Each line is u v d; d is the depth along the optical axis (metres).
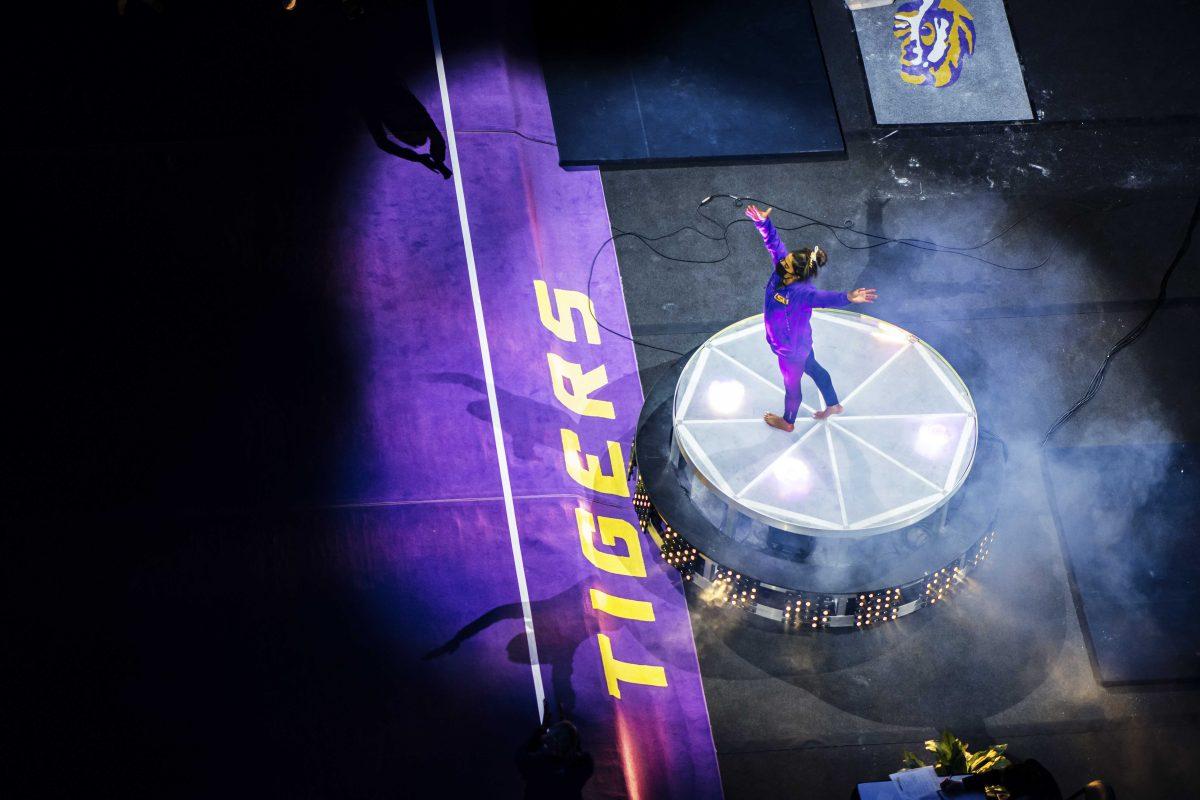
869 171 16.80
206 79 16.73
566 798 11.80
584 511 13.76
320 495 13.55
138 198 15.52
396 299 15.16
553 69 17.39
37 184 15.46
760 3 18.17
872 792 11.68
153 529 13.05
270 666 12.32
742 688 12.72
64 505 13.09
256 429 13.92
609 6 18.03
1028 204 16.64
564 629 12.90
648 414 13.69
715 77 17.44
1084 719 12.70
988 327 15.47
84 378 14.02
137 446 13.62
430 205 15.98
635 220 16.16
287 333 14.71
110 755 11.59
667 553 13.12
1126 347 15.39
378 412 14.24
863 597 12.42
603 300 15.45
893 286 15.76
